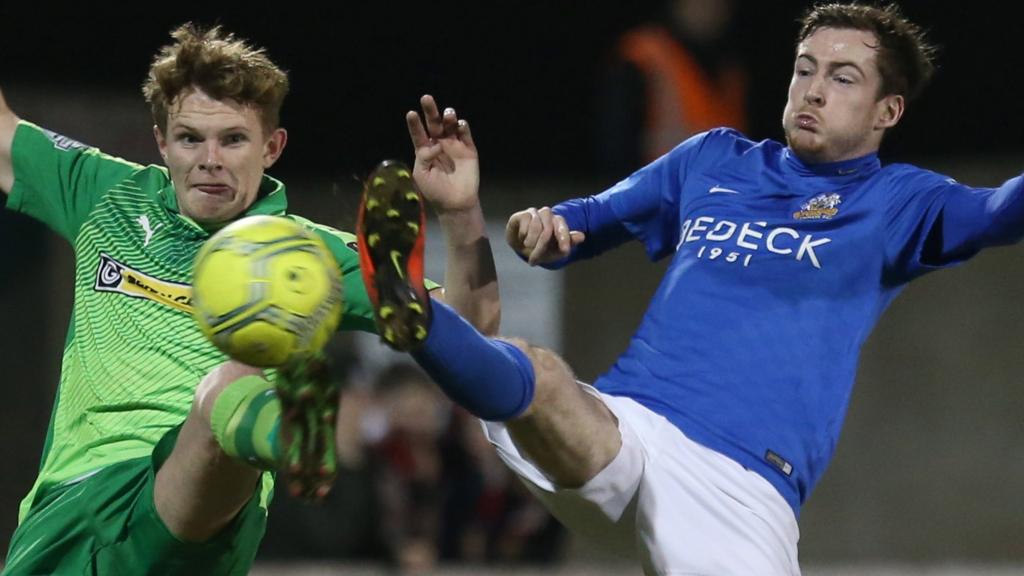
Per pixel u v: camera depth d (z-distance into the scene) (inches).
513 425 633.0
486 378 589.9
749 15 1774.1
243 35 1875.0
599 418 652.7
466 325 588.4
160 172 745.6
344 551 1443.2
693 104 1589.6
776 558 669.9
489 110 1913.1
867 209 703.7
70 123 1664.6
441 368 580.4
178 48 722.8
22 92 1659.7
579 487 655.1
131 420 687.7
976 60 1827.0
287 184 1784.0
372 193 561.0
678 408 679.7
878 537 1690.5
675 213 757.3
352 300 702.5
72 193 751.1
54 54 1870.1
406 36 1900.8
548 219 695.1
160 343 698.2
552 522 1473.9
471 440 1459.2
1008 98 1827.0
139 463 666.2
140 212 729.6
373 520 1433.3
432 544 1435.8
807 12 847.1
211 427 598.5
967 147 1833.2
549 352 644.1
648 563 671.8
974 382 1676.9
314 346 569.6
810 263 696.4
